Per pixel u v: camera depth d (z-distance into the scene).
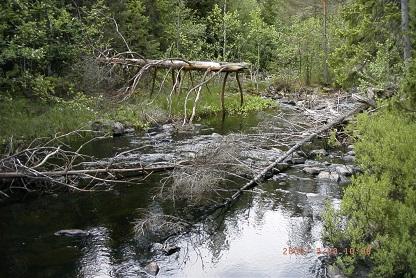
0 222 8.48
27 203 9.43
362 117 11.47
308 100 22.02
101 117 16.64
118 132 15.44
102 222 8.49
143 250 7.44
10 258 7.12
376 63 15.04
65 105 16.80
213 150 10.88
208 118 19.02
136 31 23.11
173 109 18.98
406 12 15.27
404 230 6.16
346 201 7.07
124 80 19.86
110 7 22.09
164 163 10.98
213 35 33.91
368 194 6.94
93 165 11.46
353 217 7.01
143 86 20.80
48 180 9.91
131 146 13.76
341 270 6.61
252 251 7.43
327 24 32.16
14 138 13.43
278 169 11.49
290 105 22.61
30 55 15.10
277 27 44.44
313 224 8.40
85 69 17.97
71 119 15.84
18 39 15.80
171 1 29.98
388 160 7.84
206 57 30.30
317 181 10.62
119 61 18.45
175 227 8.23
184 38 28.42
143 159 12.09
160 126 16.95
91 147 13.62
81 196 9.82
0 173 9.27
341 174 10.95
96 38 21.12
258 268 6.88
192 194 9.52
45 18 18.09
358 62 17.50
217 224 8.48
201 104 20.48
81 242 7.68
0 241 7.70
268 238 7.89
